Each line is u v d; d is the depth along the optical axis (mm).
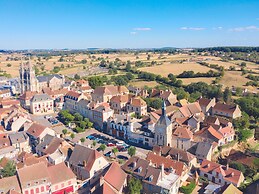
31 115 181375
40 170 88938
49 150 109562
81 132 149125
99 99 193125
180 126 135000
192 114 150000
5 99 197375
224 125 141750
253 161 110938
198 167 108812
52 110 193125
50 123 162750
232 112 155625
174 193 91062
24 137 122938
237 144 134875
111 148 128625
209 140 125312
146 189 91562
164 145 123750
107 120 150125
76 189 93188
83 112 172125
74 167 101312
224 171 100562
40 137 122000
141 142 133500
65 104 193125
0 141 117688
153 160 103125
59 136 135875
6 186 82875
